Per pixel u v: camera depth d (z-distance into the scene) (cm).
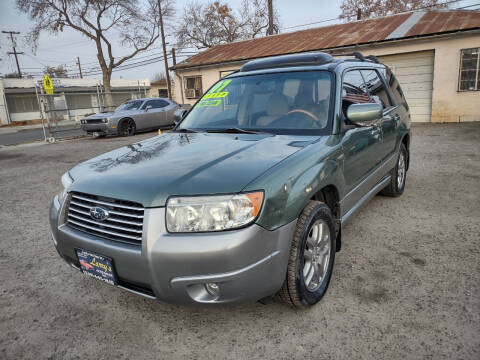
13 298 273
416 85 1288
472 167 601
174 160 230
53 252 356
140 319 241
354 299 249
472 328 212
